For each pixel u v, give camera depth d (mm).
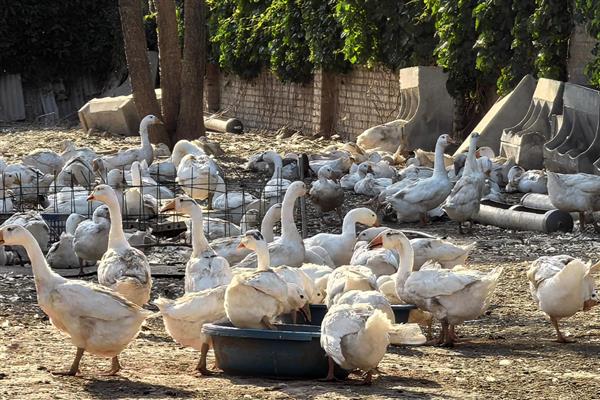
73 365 8578
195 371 8805
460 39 26688
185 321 8883
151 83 29734
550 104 23141
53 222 15852
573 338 10430
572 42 24172
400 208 18031
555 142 22297
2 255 14445
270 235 13508
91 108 36125
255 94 40750
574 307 10008
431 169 21406
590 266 10008
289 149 30938
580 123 22125
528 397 8039
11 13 44781
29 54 45594
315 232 17422
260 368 8516
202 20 29562
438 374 8812
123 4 29375
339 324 8023
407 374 8781
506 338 10484
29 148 31500
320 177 19688
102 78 47281
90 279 13273
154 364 9141
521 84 24562
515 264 14297
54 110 46375
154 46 45531
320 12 33094
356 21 30250
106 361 9227
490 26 25562
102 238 12766
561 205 16609
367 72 33031
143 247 14500
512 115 24469
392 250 12039
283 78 36562
